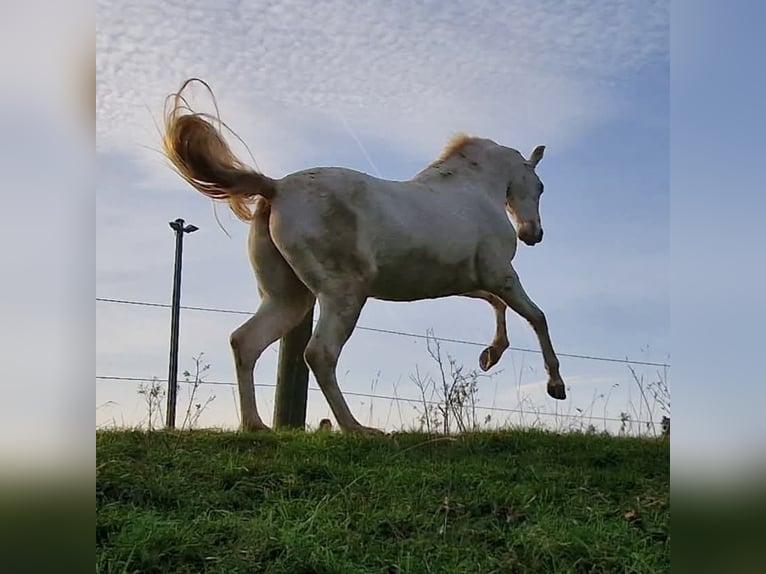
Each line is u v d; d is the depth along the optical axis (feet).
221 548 12.28
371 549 12.55
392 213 17.97
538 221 21.02
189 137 17.65
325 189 17.60
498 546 12.92
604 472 15.93
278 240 17.48
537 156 21.40
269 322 18.15
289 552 12.12
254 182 17.66
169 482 13.93
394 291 18.54
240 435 16.38
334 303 17.28
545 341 19.47
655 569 12.32
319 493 14.02
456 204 19.06
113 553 11.83
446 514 13.55
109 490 13.52
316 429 17.92
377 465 15.25
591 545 12.89
